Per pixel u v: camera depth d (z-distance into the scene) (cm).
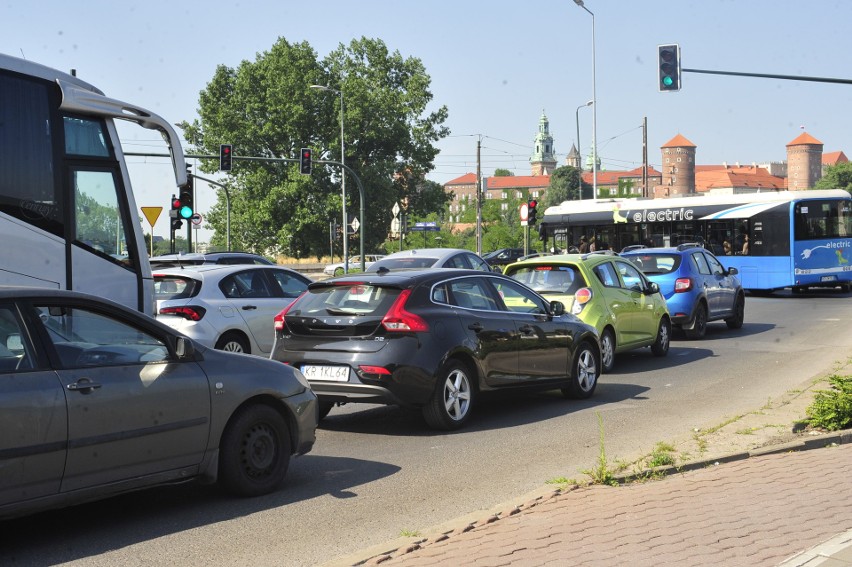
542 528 549
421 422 978
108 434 570
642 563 481
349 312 889
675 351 1627
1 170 862
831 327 1994
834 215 3133
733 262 3247
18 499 532
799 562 480
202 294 1268
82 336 580
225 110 6775
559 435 893
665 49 2477
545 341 1038
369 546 549
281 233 6738
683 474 693
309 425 705
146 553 540
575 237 3734
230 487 653
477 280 988
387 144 7131
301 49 6900
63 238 896
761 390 1162
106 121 941
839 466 706
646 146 5838
